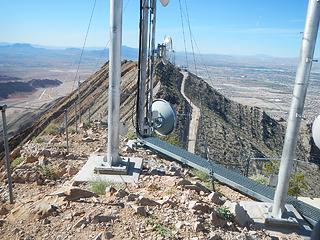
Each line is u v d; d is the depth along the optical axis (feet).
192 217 21.90
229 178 33.78
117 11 29.99
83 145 42.32
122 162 33.19
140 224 20.43
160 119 42.45
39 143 43.27
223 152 158.81
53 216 21.07
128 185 28.91
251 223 24.75
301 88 23.68
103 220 20.54
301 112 24.09
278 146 246.68
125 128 42.68
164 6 40.22
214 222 21.77
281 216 25.61
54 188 28.19
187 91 230.27
